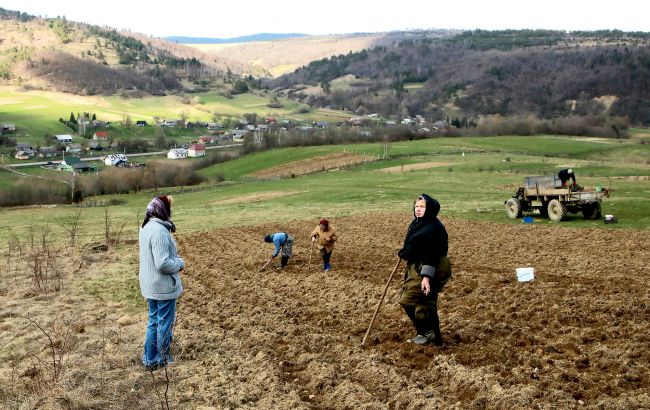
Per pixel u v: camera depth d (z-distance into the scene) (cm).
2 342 1016
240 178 8306
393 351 877
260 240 2169
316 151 10019
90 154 16000
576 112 18962
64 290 1404
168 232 844
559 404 666
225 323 1086
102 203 5806
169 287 842
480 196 3500
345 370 823
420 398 706
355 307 1145
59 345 980
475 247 1773
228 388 779
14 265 1766
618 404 649
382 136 11994
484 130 13462
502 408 668
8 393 781
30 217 3712
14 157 14538
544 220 2289
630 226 2017
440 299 1167
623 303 1044
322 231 1501
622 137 13412
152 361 857
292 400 722
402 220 2512
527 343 876
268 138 11650
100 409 728
